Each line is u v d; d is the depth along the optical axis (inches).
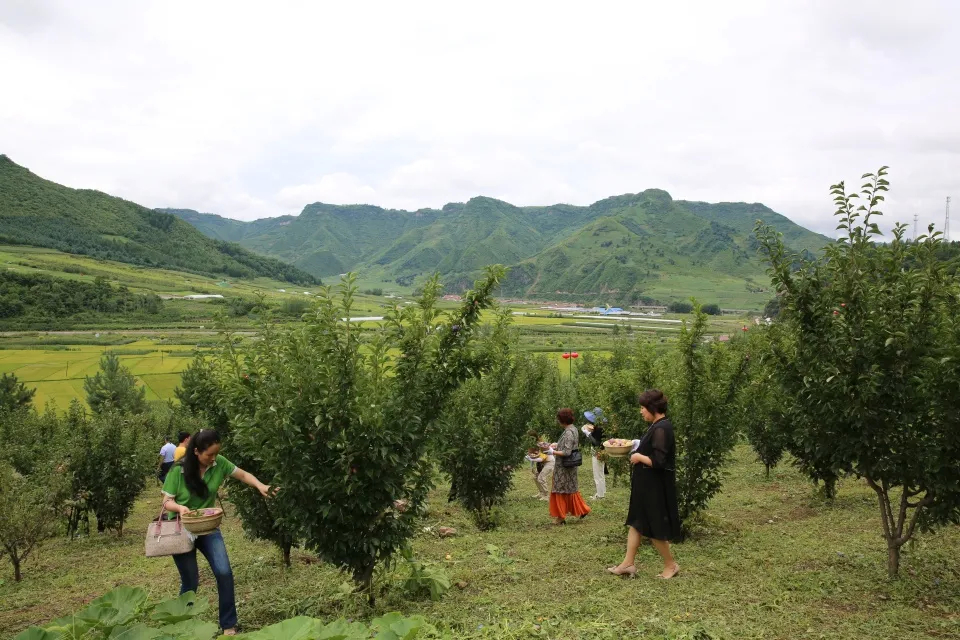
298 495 222.8
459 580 265.7
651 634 188.1
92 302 4458.7
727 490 511.5
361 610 232.5
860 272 226.7
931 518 224.8
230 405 290.7
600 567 274.7
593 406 713.0
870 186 227.5
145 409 1568.7
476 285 250.1
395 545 237.9
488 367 251.3
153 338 3609.7
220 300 5255.9
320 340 226.5
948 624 186.1
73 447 529.7
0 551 383.6
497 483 426.6
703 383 322.7
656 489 249.9
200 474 227.1
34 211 7524.6
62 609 298.4
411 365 237.8
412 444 236.8
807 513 384.2
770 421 497.0
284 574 317.4
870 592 220.8
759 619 197.9
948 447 210.2
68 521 539.8
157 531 218.4
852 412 223.0
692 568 262.5
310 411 219.9
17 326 3858.3
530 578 263.7
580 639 184.5
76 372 2517.2
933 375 210.1
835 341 227.5
